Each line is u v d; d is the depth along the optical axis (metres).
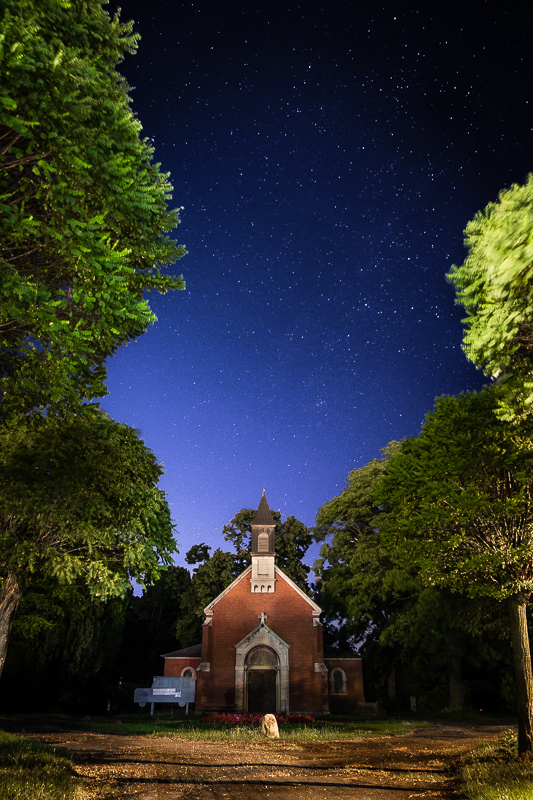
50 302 7.68
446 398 16.09
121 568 17.25
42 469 15.06
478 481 14.62
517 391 8.45
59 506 14.78
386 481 16.70
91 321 9.16
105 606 43.84
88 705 47.56
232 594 42.62
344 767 15.16
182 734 25.25
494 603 28.22
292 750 19.59
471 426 14.70
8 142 7.83
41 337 8.90
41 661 37.66
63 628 39.03
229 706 39.00
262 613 41.00
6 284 7.24
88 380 10.58
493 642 37.50
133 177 8.74
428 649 39.72
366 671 50.97
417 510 15.87
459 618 33.41
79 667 40.53
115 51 8.84
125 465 16.47
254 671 40.31
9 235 7.82
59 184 7.73
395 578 39.09
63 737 22.58
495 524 14.42
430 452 15.47
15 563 15.52
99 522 16.42
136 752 18.06
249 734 25.39
